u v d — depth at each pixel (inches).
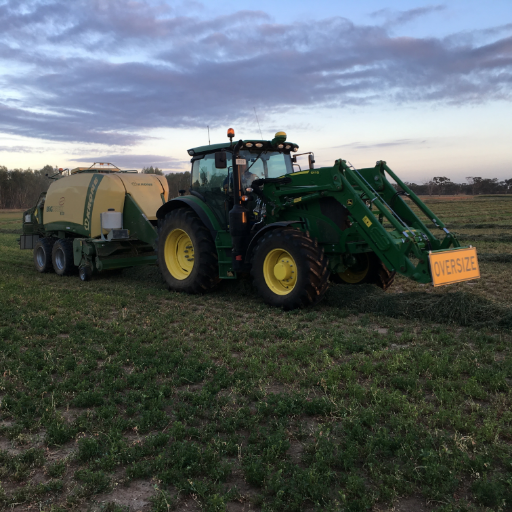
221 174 320.2
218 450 114.1
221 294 330.6
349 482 98.9
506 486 99.0
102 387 157.0
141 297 318.0
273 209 300.2
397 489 99.0
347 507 92.4
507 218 989.8
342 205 267.3
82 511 94.3
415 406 132.6
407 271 239.8
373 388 144.5
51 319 251.0
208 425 125.9
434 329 220.1
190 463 108.9
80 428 127.4
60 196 451.5
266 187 302.8
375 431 122.8
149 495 99.7
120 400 145.9
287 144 323.3
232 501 97.7
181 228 336.5
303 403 138.1
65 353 192.2
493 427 120.8
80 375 166.6
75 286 370.6
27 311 267.6
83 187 425.1
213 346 202.4
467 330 219.5
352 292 282.7
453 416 127.1
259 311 270.7
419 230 265.9
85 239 409.7
